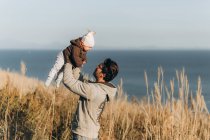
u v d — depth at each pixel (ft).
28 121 24.18
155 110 29.66
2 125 23.17
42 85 33.27
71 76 17.08
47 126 24.73
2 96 26.30
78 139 17.49
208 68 498.28
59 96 30.01
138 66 540.52
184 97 28.48
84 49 17.26
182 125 27.12
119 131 28.30
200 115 28.76
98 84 17.46
